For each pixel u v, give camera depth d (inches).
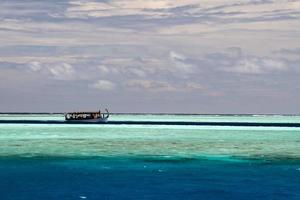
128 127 7352.4
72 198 1625.2
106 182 1894.7
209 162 2491.4
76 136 4665.4
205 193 1691.7
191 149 3216.0
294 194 1674.5
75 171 2164.1
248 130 6466.5
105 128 6781.5
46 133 5216.5
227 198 1616.6
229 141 4010.8
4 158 2618.1
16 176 2026.3
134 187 1795.0
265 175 2063.2
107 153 2908.5
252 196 1646.2
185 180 1936.5
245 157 2721.5
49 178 1980.8
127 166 2327.8
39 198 1624.0
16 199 1611.7
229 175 2058.3
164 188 1779.0
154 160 2564.0
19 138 4303.6
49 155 2778.1
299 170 2208.4
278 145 3595.0
